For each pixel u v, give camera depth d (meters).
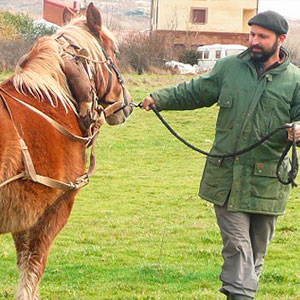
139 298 8.23
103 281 9.21
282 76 6.62
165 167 21.05
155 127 26.83
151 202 16.11
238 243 6.51
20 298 6.23
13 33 42.28
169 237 12.45
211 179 6.73
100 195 16.83
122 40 40.47
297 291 8.77
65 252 11.00
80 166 6.35
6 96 5.74
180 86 7.02
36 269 6.36
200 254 11.09
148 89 32.12
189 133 26.00
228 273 6.52
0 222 5.74
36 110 5.84
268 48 6.57
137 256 10.95
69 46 6.44
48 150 5.87
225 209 6.65
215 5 60.00
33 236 6.34
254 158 6.60
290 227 13.34
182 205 15.80
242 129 6.59
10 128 5.52
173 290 8.70
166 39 42.06
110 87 6.93
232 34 58.50
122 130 26.14
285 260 10.84
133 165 21.22
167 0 59.09
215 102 7.01
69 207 6.52
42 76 6.04
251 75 6.65
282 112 6.60
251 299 6.43
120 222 13.77
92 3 6.78
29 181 5.73
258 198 6.59
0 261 10.38
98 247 11.40
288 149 6.48
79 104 6.32
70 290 8.64
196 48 53.31
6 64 30.19
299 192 17.34
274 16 6.57
